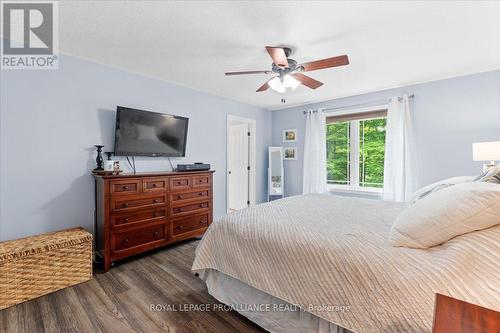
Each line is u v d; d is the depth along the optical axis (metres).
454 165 3.15
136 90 3.04
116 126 2.75
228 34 2.10
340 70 2.92
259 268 1.51
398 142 3.47
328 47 2.32
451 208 1.09
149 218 2.71
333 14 1.80
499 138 2.86
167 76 3.17
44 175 2.39
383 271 1.08
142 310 1.77
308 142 4.46
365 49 2.36
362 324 1.10
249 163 4.91
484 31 2.03
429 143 3.33
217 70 2.94
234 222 1.78
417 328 0.95
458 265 0.96
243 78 3.23
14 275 1.82
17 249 1.89
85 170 2.65
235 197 5.26
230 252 1.69
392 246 1.23
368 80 3.27
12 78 2.21
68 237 2.18
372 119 3.90
